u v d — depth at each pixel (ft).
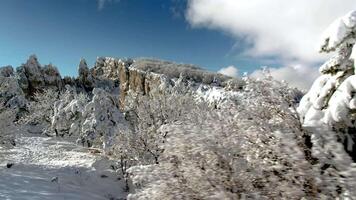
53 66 336.90
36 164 100.63
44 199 66.03
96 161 104.37
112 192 85.15
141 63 305.32
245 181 21.53
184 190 22.77
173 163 23.30
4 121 98.02
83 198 74.33
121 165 91.56
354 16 24.49
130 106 107.86
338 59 24.57
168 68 282.56
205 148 22.29
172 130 23.86
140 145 81.35
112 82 460.14
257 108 22.61
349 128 22.43
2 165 94.58
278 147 20.36
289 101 22.43
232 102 23.98
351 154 21.86
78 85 402.93
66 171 94.58
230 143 22.27
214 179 22.12
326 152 19.33
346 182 18.35
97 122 119.24
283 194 19.98
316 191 19.16
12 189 69.15
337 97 22.91
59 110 174.29
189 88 103.96
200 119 23.76
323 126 20.81
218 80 231.50
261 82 22.90
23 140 151.33
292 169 19.86
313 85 25.82
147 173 24.03
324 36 25.34
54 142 154.92
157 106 90.89
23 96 231.71
